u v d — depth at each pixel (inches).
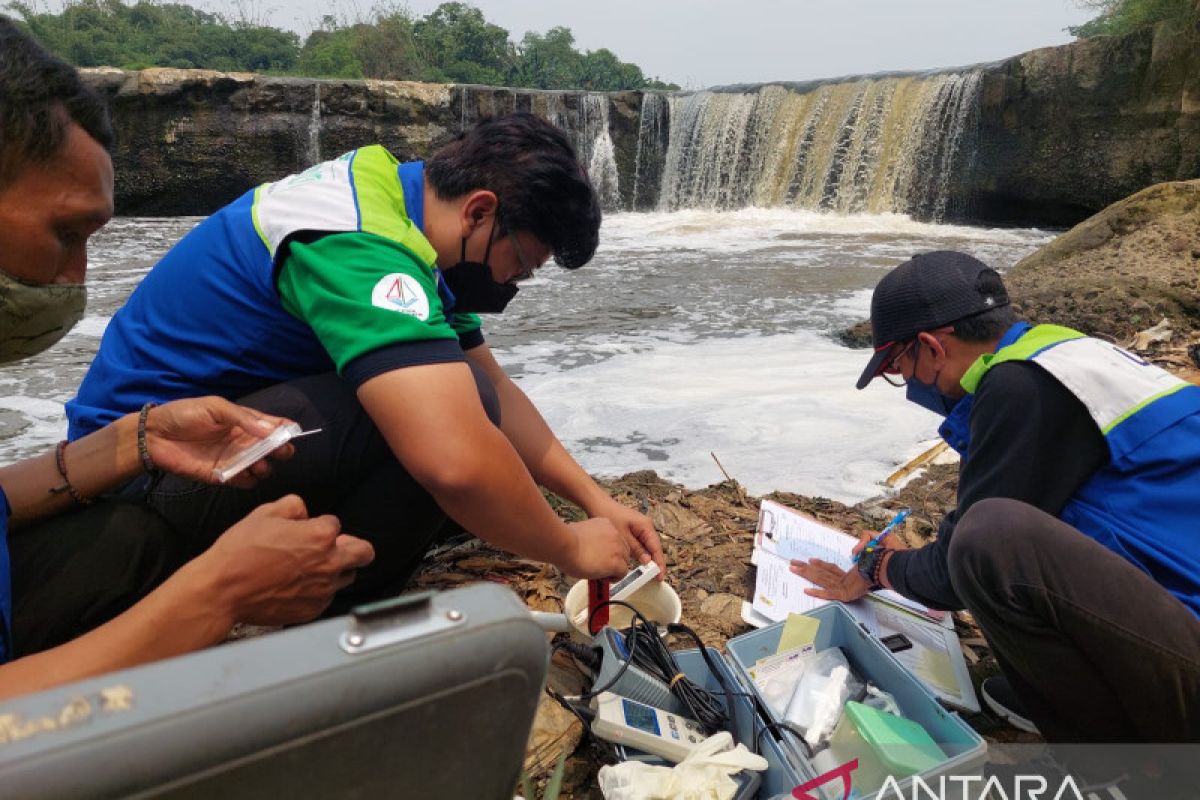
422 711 26.7
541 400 187.6
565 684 76.7
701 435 161.2
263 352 66.1
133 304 70.7
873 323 75.2
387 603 26.4
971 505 65.2
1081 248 299.6
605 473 142.7
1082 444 62.7
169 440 60.3
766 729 64.3
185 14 3299.7
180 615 42.4
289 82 681.0
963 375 71.3
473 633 27.2
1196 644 54.2
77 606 60.2
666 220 679.1
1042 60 570.9
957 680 78.4
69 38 2385.6
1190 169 525.3
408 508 69.6
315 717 24.6
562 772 61.1
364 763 26.4
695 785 58.4
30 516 59.8
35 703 22.4
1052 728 64.1
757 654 76.4
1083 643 56.3
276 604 46.9
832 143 687.1
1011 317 70.8
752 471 140.9
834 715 66.4
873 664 73.5
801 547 101.2
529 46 2979.8
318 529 47.4
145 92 645.9
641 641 73.2
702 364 218.8
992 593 58.0
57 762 21.1
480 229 66.1
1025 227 624.4
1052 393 63.3
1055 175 584.1
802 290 341.1
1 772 20.5
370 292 57.2
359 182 64.4
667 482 134.3
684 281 367.2
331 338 57.9
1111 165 557.9
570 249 69.2
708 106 754.2
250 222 64.6
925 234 570.3
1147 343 193.8
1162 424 61.1
